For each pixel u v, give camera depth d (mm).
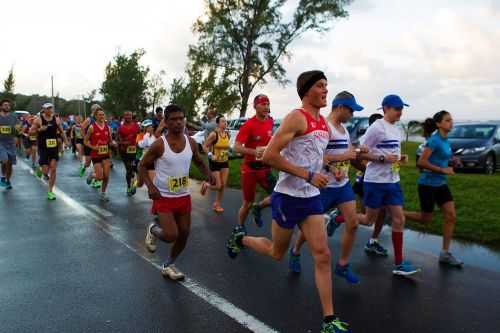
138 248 6137
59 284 4781
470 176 12289
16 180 12570
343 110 4914
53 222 7637
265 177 6328
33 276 5023
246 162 6336
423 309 4203
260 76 39031
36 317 3980
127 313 4066
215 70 35281
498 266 5414
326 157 4668
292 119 3484
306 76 3619
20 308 4164
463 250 6039
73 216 8117
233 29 37938
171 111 4543
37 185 11742
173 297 4434
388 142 5199
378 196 5195
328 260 3619
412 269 5059
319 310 4141
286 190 3703
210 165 8469
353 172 12758
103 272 5164
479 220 7230
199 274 5109
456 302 4363
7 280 4895
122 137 10367
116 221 7758
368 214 5344
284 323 3869
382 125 5223
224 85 33938
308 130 3557
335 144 4883
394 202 5152
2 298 4398
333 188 4789
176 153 4609
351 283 4848
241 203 9492
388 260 5664
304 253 5934
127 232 7016
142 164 4605
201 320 3926
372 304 4312
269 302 4316
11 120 10758
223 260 5625
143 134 11641
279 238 3895
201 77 33688
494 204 8375
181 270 5250
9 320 3920
